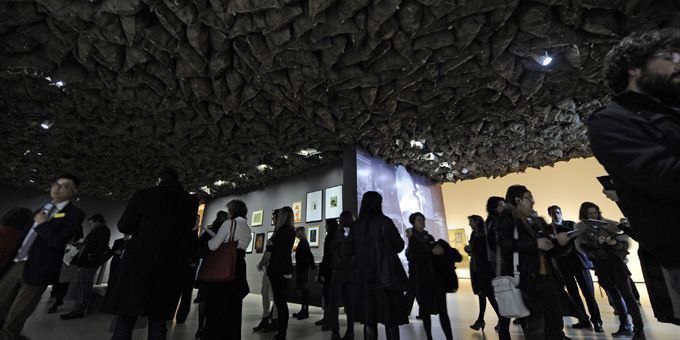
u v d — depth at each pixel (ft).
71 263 16.88
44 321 13.38
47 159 26.71
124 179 31.73
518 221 6.79
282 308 10.09
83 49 12.26
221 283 8.30
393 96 16.17
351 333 9.89
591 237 11.32
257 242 30.73
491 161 26.99
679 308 2.54
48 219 8.41
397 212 25.84
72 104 17.25
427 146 23.72
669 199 2.24
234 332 8.38
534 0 10.62
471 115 18.65
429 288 9.51
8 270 8.31
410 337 11.32
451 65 13.46
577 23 11.32
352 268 10.11
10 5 10.59
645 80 2.70
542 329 5.99
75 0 10.18
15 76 14.58
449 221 40.91
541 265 6.42
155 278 6.37
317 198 26.43
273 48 12.09
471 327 12.32
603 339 10.53
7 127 20.29
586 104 17.61
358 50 12.62
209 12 10.71
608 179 4.30
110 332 11.64
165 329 6.66
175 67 13.87
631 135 2.47
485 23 11.32
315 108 17.21
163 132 20.63
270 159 26.05
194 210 7.77
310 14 10.46
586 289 12.14
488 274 11.34
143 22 11.09
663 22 10.63
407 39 11.98
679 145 2.26
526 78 14.52
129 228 6.73
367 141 22.53
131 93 15.70
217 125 19.92
